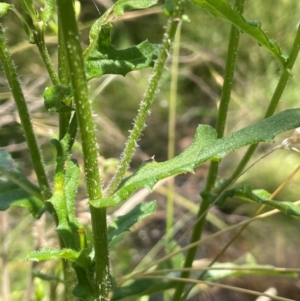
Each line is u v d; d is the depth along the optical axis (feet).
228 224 2.30
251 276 2.10
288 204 1.02
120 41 2.62
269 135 0.78
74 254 0.85
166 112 2.66
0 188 1.05
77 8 1.13
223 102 1.04
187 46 2.28
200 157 0.80
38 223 1.32
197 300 2.04
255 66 2.46
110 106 2.54
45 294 1.43
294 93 2.27
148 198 2.36
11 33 2.21
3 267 1.39
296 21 2.39
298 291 2.07
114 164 1.56
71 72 0.75
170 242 1.54
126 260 1.91
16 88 0.97
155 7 2.15
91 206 0.83
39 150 1.02
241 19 0.87
